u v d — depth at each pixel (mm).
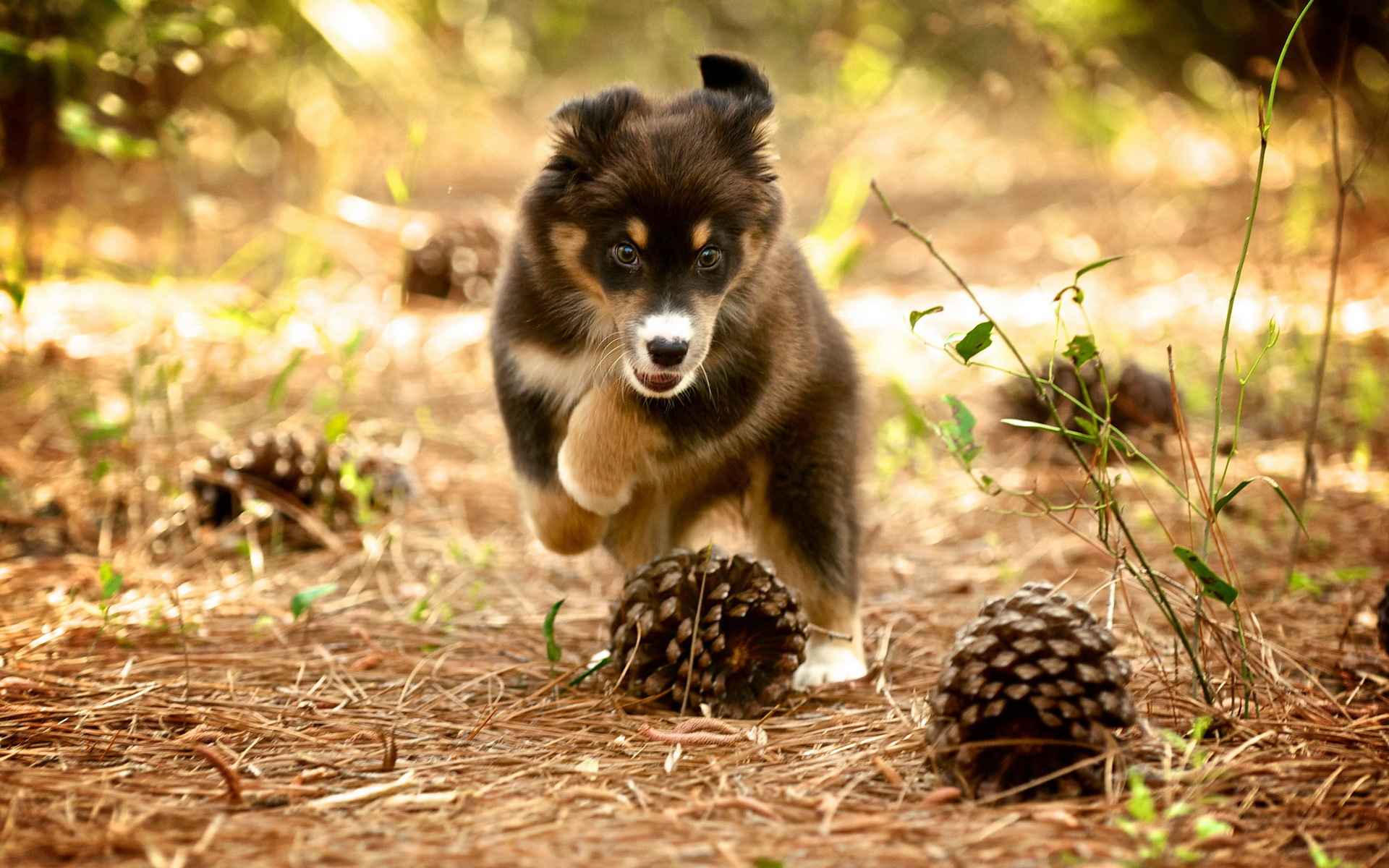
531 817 3879
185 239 14000
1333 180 12852
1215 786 4039
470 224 13156
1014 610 4250
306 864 3477
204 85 17078
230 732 4621
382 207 16406
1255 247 13797
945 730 4164
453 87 21438
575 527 5848
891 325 12648
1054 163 21438
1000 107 16406
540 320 5727
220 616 6152
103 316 11680
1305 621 6055
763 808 3887
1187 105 21281
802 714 5055
